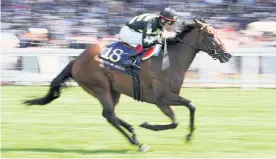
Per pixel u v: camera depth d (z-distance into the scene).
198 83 17.84
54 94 10.13
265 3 24.39
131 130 9.55
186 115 13.10
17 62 18.30
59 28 23.45
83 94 16.61
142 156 8.84
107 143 9.95
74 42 22.19
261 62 17.61
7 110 13.73
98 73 9.78
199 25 9.55
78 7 24.58
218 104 14.59
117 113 13.48
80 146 9.66
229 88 17.69
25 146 9.65
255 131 11.01
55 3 24.84
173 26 9.82
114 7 24.39
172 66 9.50
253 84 17.67
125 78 9.66
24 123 12.01
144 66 9.51
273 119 12.39
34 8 24.64
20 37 22.14
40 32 22.84
